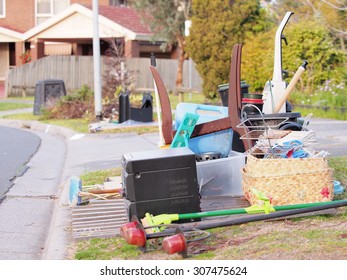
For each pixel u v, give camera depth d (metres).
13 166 15.94
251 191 8.82
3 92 46.53
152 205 8.25
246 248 7.53
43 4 49.34
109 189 10.90
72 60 42.91
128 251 7.89
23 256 8.55
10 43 50.84
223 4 26.64
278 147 9.29
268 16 28.52
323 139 15.98
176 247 7.19
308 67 24.09
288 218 8.61
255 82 25.34
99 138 19.95
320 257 6.90
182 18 39.88
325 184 8.73
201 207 9.12
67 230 9.15
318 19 25.42
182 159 8.31
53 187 13.23
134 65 41.88
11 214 10.95
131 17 44.19
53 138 22.09
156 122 21.94
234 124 10.41
